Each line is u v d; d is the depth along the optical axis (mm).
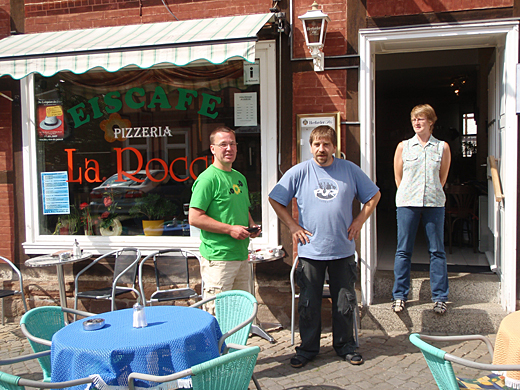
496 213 4602
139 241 5039
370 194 3672
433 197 4121
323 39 4324
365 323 4426
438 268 4211
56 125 5195
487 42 4527
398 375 3494
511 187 4184
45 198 5246
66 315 5098
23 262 5234
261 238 4781
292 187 3711
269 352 4059
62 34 4930
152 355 2242
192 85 4922
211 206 3496
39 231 5254
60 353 2322
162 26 4738
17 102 5176
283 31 4543
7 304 5188
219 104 4863
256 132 4773
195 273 4930
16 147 5203
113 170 5156
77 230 5223
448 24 4270
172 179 5043
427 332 4293
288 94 4648
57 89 5180
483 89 6234
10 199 5227
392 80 8938
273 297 4742
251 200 4797
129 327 2545
